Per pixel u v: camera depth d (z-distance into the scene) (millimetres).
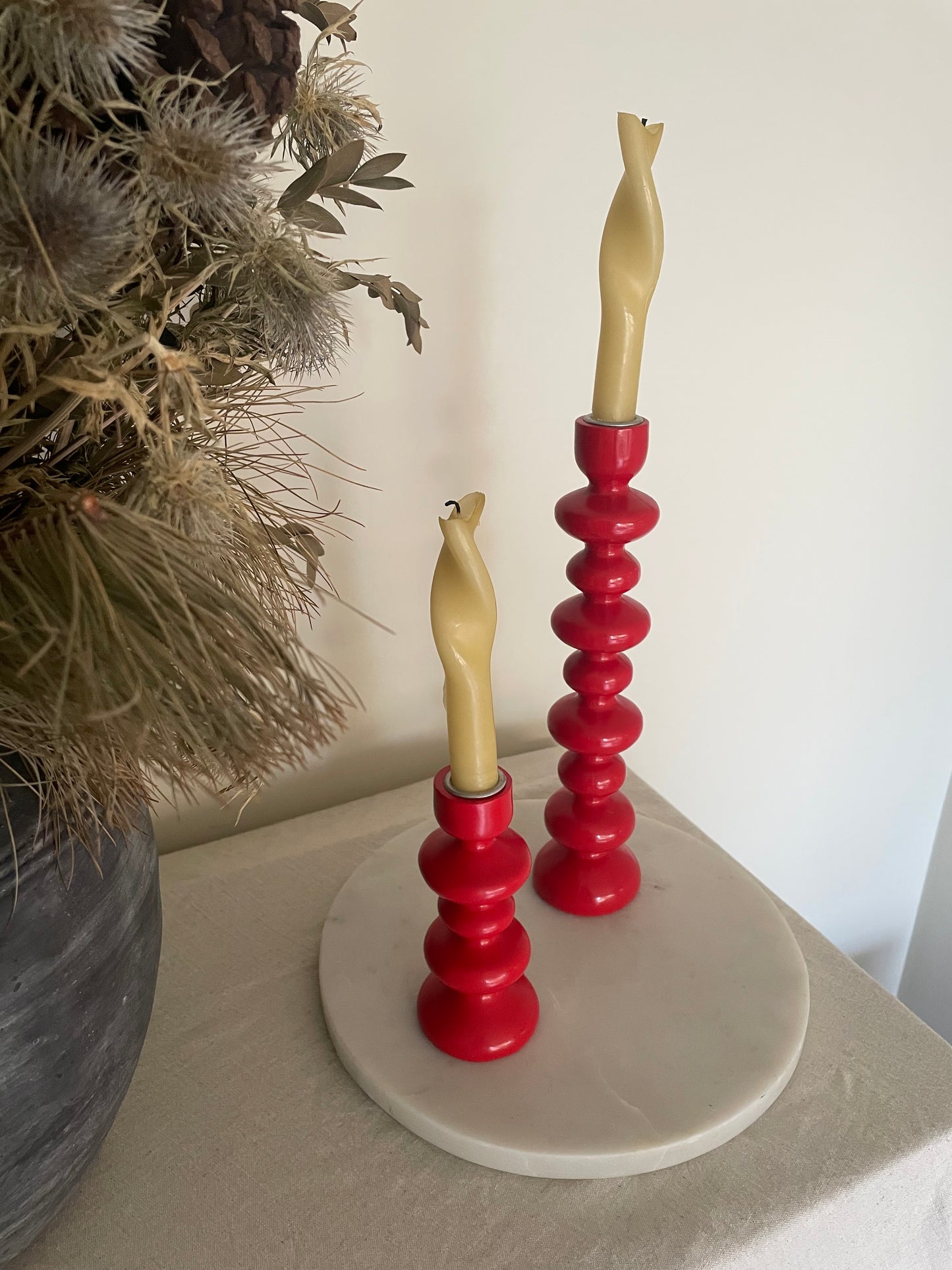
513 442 696
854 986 562
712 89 646
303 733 280
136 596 265
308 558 410
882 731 1022
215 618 266
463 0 557
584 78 605
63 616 260
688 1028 510
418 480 674
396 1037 503
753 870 1034
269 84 277
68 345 286
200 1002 541
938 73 710
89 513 262
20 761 305
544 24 581
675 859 648
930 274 788
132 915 360
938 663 1014
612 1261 410
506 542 731
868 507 874
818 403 797
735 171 678
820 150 698
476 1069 483
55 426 284
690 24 620
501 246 629
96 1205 431
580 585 537
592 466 501
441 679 752
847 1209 445
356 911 596
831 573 891
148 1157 453
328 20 379
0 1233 348
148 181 254
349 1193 438
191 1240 417
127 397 256
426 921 588
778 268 727
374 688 731
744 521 822
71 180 229
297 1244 416
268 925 599
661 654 853
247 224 293
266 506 471
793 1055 494
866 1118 475
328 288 322
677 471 771
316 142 387
